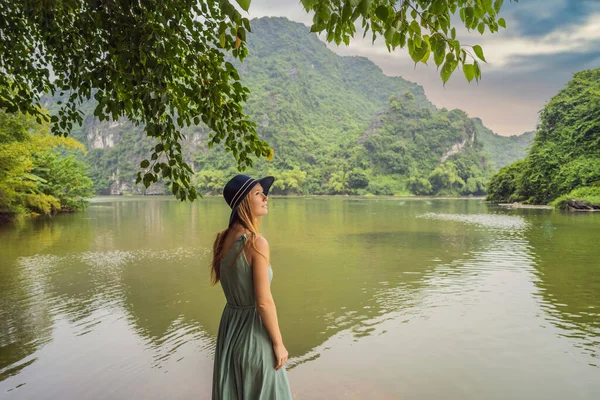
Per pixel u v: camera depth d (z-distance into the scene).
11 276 8.48
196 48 2.80
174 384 3.76
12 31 3.24
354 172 125.50
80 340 4.89
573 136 47.22
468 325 5.32
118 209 36.44
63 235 15.73
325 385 3.73
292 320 5.63
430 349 4.55
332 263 9.95
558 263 9.61
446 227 19.22
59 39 2.84
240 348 1.90
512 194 54.03
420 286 7.48
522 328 5.20
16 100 3.27
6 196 21.17
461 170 135.75
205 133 160.62
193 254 11.21
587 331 5.07
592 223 20.61
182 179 2.86
